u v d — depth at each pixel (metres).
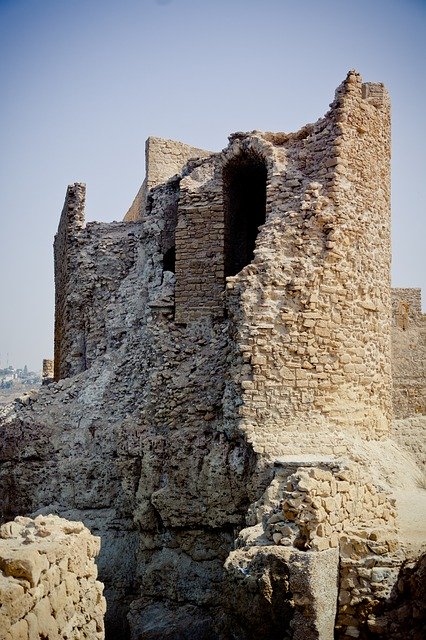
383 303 19.97
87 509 20.58
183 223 21.66
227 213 21.80
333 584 11.98
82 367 24.94
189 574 18.06
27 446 21.45
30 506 21.11
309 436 17.28
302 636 11.39
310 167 19.06
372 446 18.59
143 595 18.48
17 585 7.98
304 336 17.73
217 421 19.02
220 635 13.70
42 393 22.55
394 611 11.80
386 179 20.48
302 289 17.88
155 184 26.56
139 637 17.67
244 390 17.45
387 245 20.45
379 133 20.00
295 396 17.48
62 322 27.98
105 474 20.64
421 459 21.02
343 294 18.38
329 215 18.31
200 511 18.08
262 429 17.25
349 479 13.27
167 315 21.41
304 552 11.72
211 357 20.03
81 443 21.38
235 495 17.52
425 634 11.39
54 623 8.81
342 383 18.09
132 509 19.52
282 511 12.66
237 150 20.56
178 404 19.77
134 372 21.78
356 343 18.59
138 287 23.70
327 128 18.94
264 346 17.58
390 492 15.61
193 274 21.41
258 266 18.08
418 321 36.19
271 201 18.92
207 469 17.98
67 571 9.58
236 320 17.91
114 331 23.59
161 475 19.05
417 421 22.05
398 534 13.23
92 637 10.48
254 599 11.98
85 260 25.19
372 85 20.17
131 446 19.73
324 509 12.29
